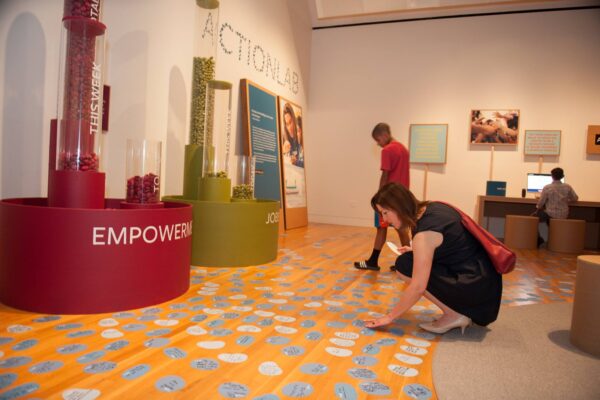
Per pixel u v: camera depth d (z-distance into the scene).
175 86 3.92
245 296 2.54
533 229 5.55
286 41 6.54
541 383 1.55
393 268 3.51
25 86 2.80
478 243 2.02
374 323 2.01
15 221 2.07
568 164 6.45
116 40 3.34
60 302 2.03
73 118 2.17
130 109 3.47
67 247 2.01
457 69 6.89
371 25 7.31
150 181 2.47
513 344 1.95
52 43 2.92
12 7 2.72
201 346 1.74
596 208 6.34
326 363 1.64
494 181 6.36
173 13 3.84
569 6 6.37
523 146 6.62
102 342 1.72
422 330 2.09
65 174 2.14
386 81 7.26
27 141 2.83
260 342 1.82
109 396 1.30
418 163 7.08
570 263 4.48
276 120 6.00
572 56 6.41
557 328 2.22
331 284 2.95
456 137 6.90
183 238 2.46
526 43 6.58
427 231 1.89
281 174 6.18
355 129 7.45
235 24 4.98
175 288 2.40
